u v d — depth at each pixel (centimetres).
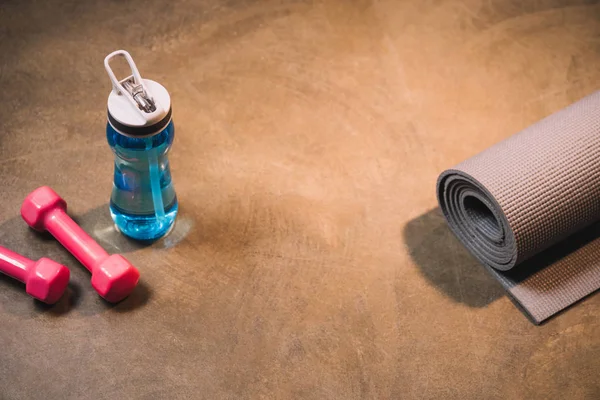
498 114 193
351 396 155
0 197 173
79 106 188
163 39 199
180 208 175
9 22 199
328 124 189
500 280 167
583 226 164
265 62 198
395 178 182
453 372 158
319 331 161
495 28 207
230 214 175
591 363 160
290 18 205
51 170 178
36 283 151
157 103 138
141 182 154
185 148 183
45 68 192
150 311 162
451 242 174
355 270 169
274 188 179
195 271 167
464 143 188
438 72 199
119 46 197
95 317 160
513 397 156
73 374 154
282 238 172
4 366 154
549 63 202
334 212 176
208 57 198
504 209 152
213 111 189
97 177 178
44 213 160
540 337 163
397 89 195
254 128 187
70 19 201
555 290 165
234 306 163
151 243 170
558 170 155
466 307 166
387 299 166
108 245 170
